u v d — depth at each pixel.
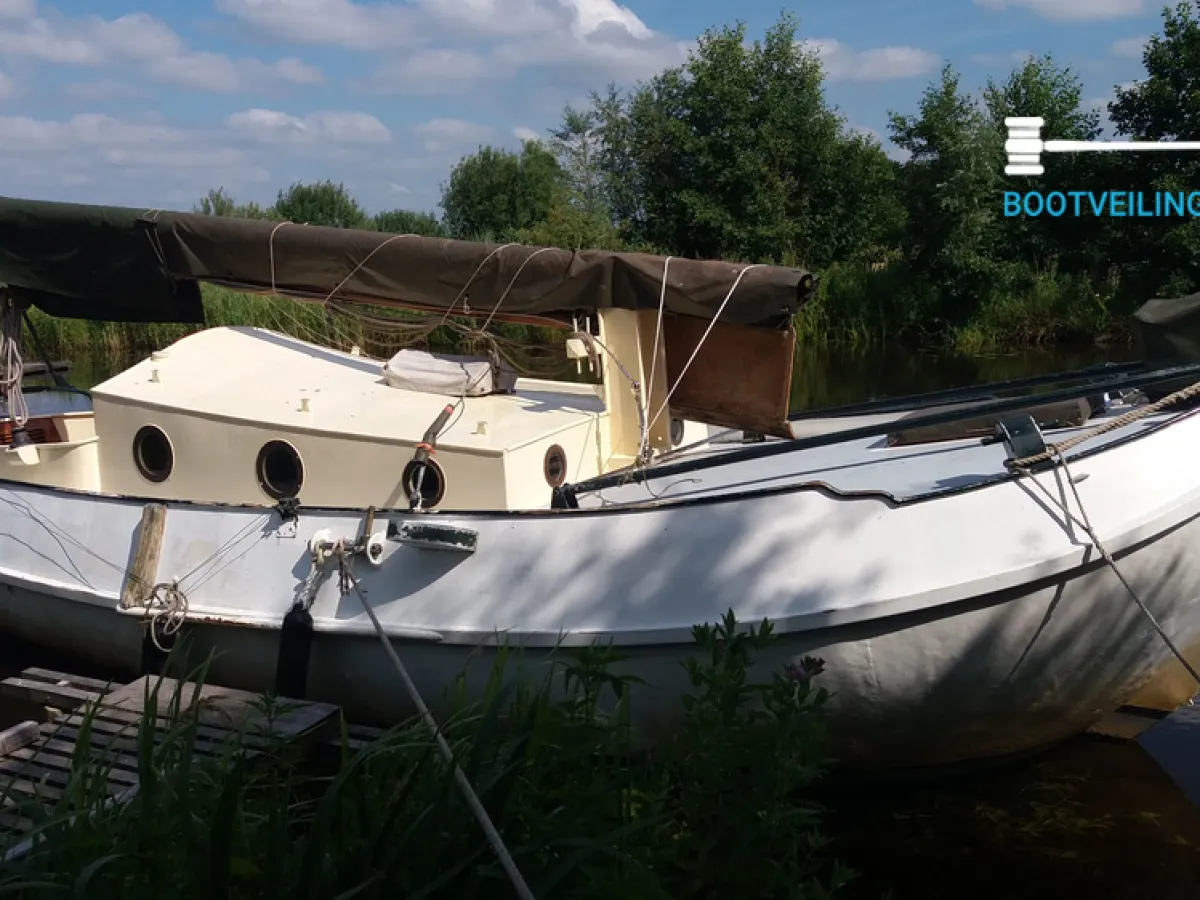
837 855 4.97
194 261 6.57
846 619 4.79
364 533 5.57
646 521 5.12
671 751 3.12
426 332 6.84
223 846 2.30
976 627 4.83
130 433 6.66
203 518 5.98
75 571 6.34
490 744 2.89
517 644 5.21
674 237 34.03
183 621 5.89
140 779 2.65
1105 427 5.00
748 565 4.95
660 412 6.34
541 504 6.02
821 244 32.59
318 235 6.38
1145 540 4.80
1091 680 5.16
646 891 2.38
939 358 23.73
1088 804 5.30
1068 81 27.67
